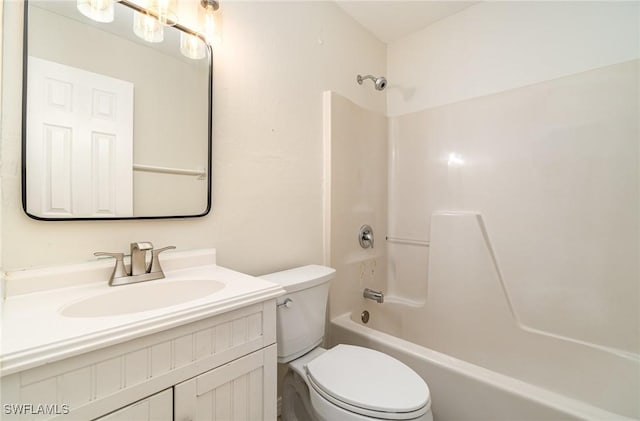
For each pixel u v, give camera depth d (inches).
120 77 37.1
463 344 66.8
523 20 63.6
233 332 30.6
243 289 33.2
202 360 28.0
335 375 40.5
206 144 45.0
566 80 57.4
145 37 38.4
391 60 86.4
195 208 43.9
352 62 74.6
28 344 19.9
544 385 56.5
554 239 58.6
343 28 71.8
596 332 53.9
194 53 43.6
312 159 63.1
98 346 21.6
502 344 62.0
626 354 50.6
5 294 29.0
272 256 55.0
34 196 31.1
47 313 25.7
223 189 47.4
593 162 54.6
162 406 25.3
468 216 67.5
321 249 65.4
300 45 60.5
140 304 34.4
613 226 52.8
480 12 69.6
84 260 34.3
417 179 80.2
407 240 82.1
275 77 55.4
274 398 34.9
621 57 52.9
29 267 30.8
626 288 51.6
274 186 55.3
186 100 42.9
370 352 46.9
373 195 80.0
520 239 62.5
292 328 45.9
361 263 75.1
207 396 28.5
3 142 29.4
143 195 38.9
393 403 34.8
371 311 77.7
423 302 78.2
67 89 33.3
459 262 68.3
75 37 33.8
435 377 46.8
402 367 42.6
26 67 30.7
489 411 41.3
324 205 65.8
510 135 64.1
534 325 60.4
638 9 51.5
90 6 34.2
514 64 64.7
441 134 75.4
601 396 50.7
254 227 52.0
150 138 39.6
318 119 64.6
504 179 64.8
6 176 29.5
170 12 38.6
